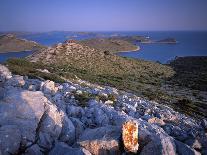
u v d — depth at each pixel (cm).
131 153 888
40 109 1059
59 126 1042
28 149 894
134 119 1268
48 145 959
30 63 4741
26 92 1127
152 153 850
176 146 896
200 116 3453
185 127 1636
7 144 865
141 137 952
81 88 2308
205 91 7319
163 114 1911
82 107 1520
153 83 8119
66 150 873
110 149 902
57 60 10194
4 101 1044
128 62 12394
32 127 978
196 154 884
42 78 2600
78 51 11775
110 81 6203
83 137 988
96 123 1257
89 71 8975
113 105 1833
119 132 954
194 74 12162
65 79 3041
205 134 1292
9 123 959
